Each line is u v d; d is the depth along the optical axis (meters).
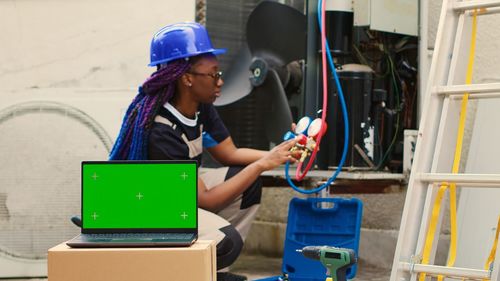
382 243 4.41
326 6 3.74
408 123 3.98
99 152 4.07
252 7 4.38
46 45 4.15
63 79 4.13
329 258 2.49
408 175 3.82
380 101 3.83
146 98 3.43
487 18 3.88
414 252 2.86
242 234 3.76
